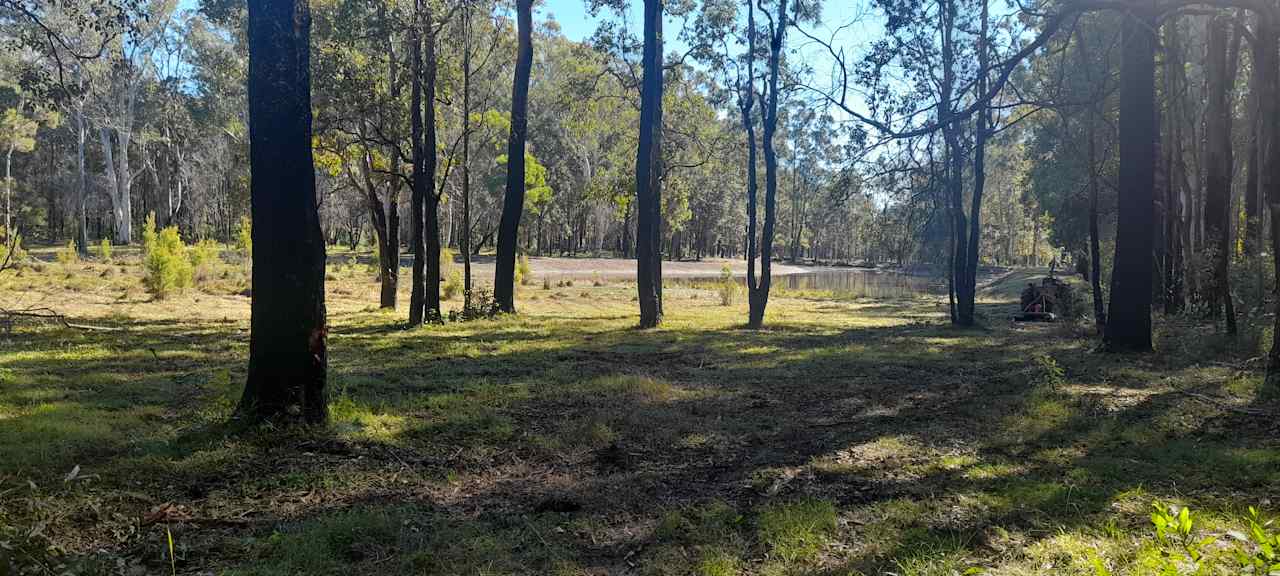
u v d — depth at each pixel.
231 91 40.50
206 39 42.78
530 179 40.44
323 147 18.36
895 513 4.38
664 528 4.21
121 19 10.26
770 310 26.75
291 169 6.18
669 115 24.48
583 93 23.14
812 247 109.31
